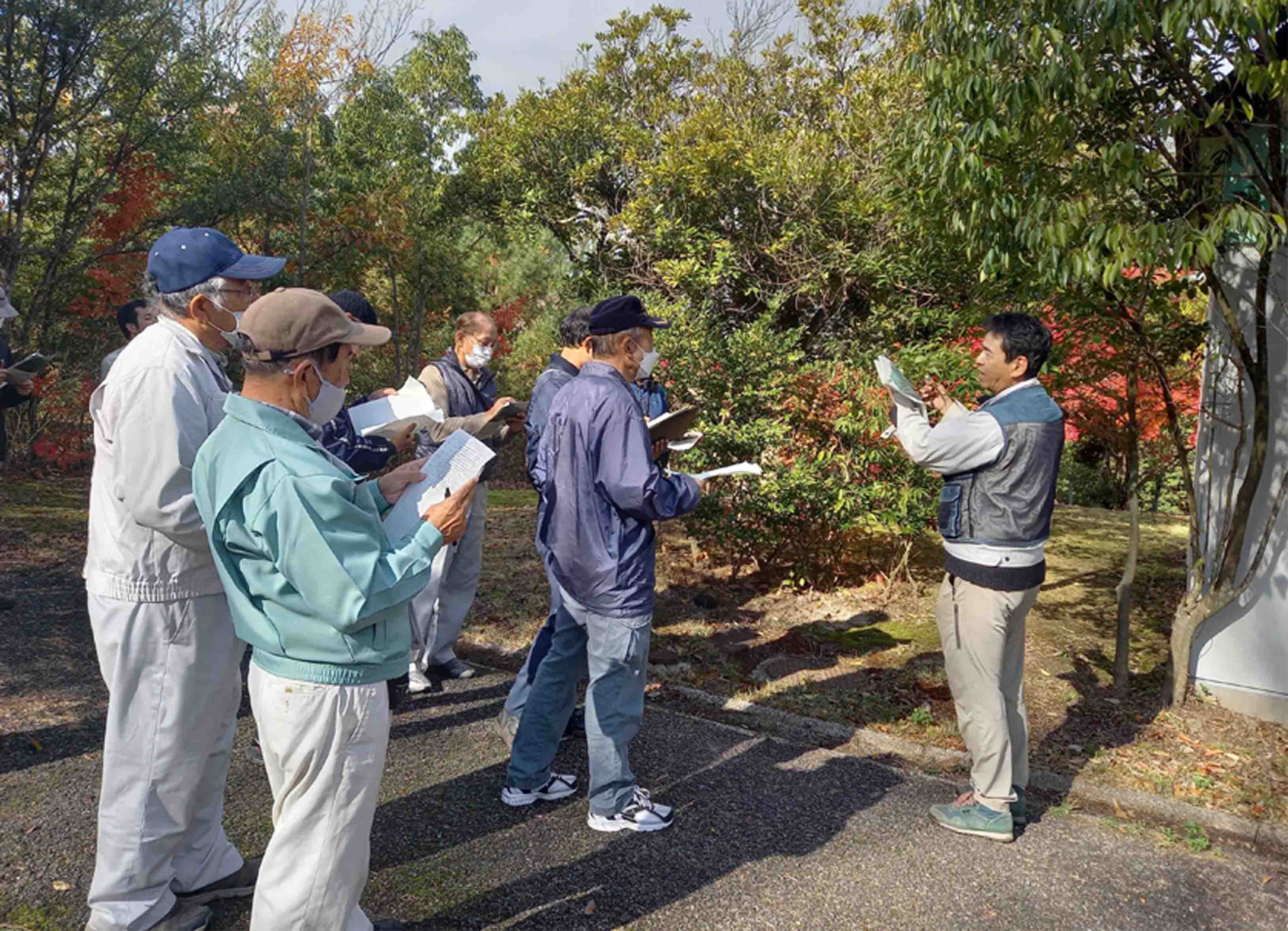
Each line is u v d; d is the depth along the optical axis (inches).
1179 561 311.3
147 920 98.7
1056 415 130.6
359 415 113.3
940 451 129.5
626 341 128.3
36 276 492.4
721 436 230.1
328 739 80.8
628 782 130.8
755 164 352.5
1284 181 154.3
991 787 134.2
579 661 137.2
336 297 143.9
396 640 85.3
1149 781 152.3
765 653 209.6
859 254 317.1
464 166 614.2
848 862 126.2
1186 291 177.9
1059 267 146.7
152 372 91.7
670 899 115.2
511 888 115.8
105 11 407.2
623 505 122.5
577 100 485.4
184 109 468.4
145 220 475.2
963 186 152.0
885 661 205.2
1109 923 115.6
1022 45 140.9
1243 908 120.8
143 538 94.7
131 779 96.8
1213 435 176.2
